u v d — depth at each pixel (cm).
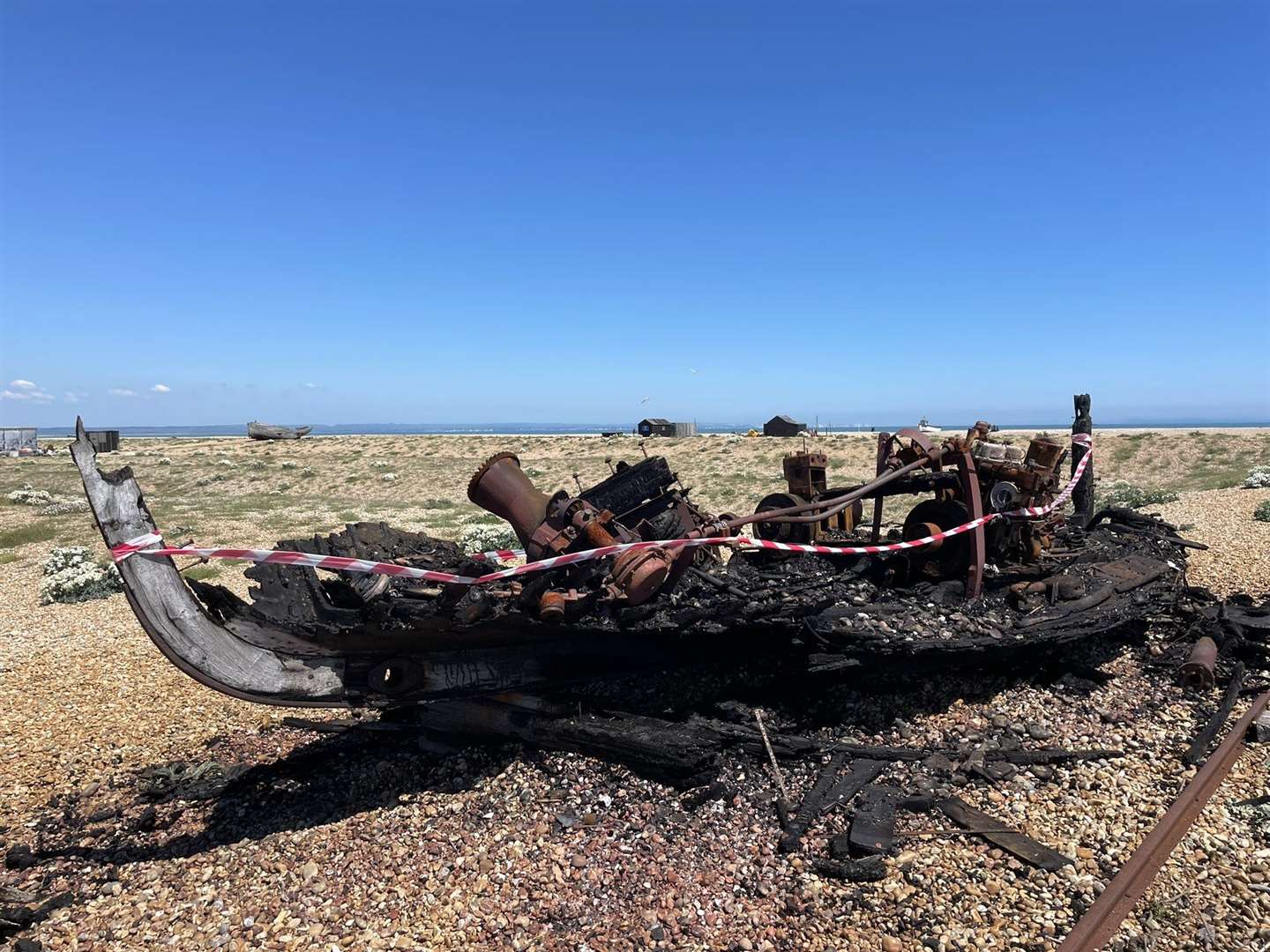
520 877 368
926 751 466
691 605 450
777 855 376
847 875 352
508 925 338
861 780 430
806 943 316
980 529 546
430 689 459
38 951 338
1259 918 316
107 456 4528
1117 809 402
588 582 468
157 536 396
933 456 580
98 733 604
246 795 488
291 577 439
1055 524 677
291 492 3244
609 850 386
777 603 459
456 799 446
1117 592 592
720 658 509
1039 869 353
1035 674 577
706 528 498
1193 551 1055
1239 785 427
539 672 479
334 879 380
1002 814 402
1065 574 607
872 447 3659
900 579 596
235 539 1723
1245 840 370
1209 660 549
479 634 440
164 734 598
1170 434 3803
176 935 346
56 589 1137
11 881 404
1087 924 302
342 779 494
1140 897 327
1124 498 1731
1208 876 343
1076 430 854
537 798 436
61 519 2161
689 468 3525
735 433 5081
